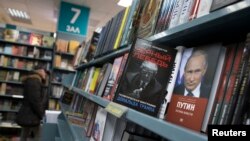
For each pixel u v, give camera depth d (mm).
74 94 4078
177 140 587
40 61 6859
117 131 1461
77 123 2500
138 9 1522
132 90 1030
